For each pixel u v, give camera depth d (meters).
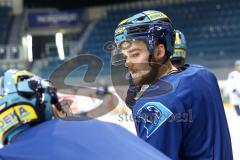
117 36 1.71
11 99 1.30
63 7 25.88
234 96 9.90
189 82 1.71
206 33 20.48
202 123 1.72
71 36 22.42
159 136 1.63
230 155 1.84
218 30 20.48
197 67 1.84
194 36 20.47
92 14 24.03
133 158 1.22
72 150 1.19
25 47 20.50
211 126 1.74
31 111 1.29
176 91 1.67
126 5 24.03
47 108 1.32
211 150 1.74
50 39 23.28
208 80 1.79
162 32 1.70
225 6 21.59
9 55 19.67
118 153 1.22
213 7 21.75
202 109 1.72
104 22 23.16
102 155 1.20
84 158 1.18
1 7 23.81
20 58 19.62
